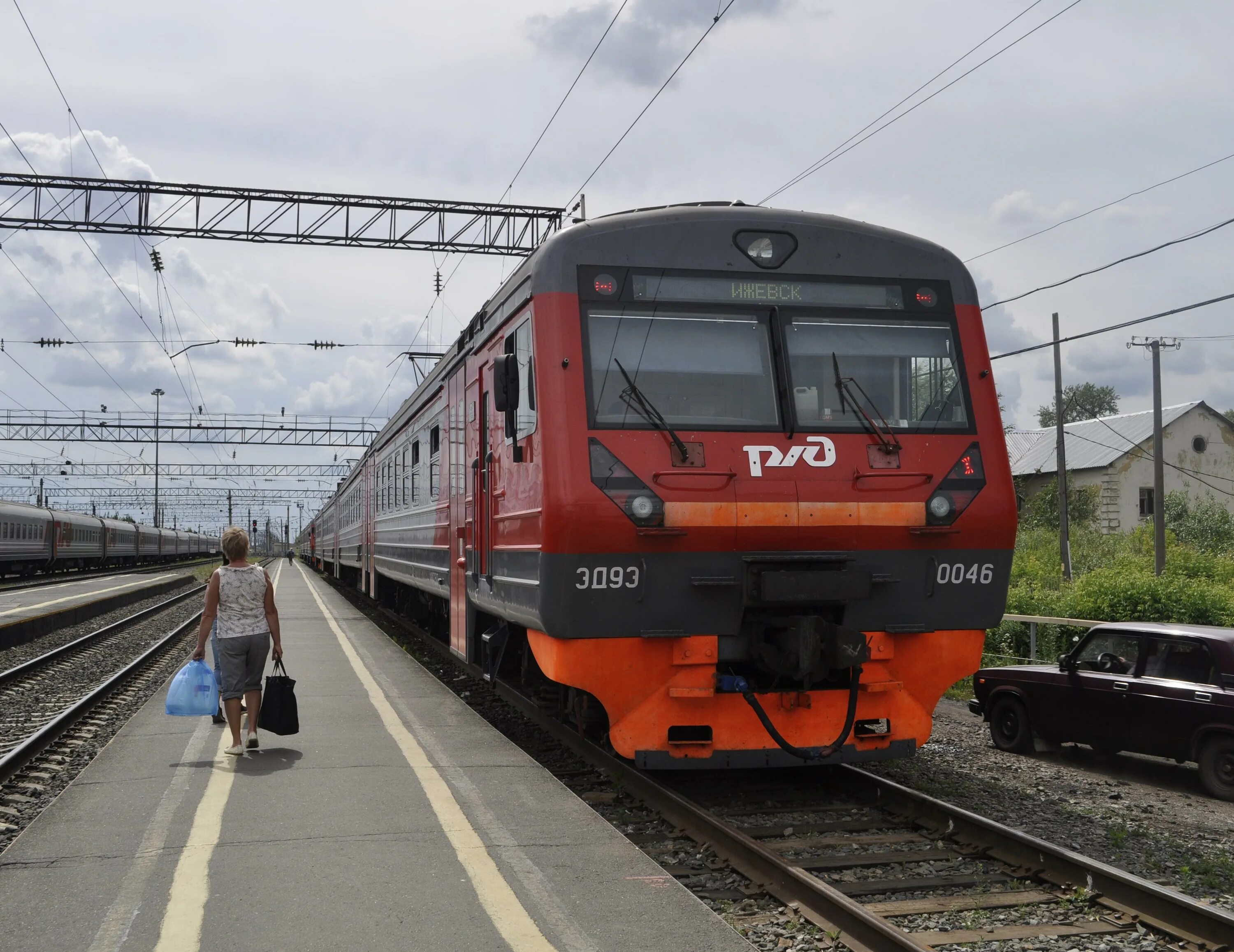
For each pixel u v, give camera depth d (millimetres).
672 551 6473
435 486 12445
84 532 54156
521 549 7301
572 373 6520
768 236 6992
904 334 7070
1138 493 37844
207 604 7266
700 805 6863
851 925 4469
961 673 7074
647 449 6480
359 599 28391
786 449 6648
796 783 7520
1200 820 7180
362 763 6914
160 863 4840
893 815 6523
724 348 6777
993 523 6898
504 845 5133
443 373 11875
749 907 4906
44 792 7406
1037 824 6652
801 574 6477
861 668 6707
